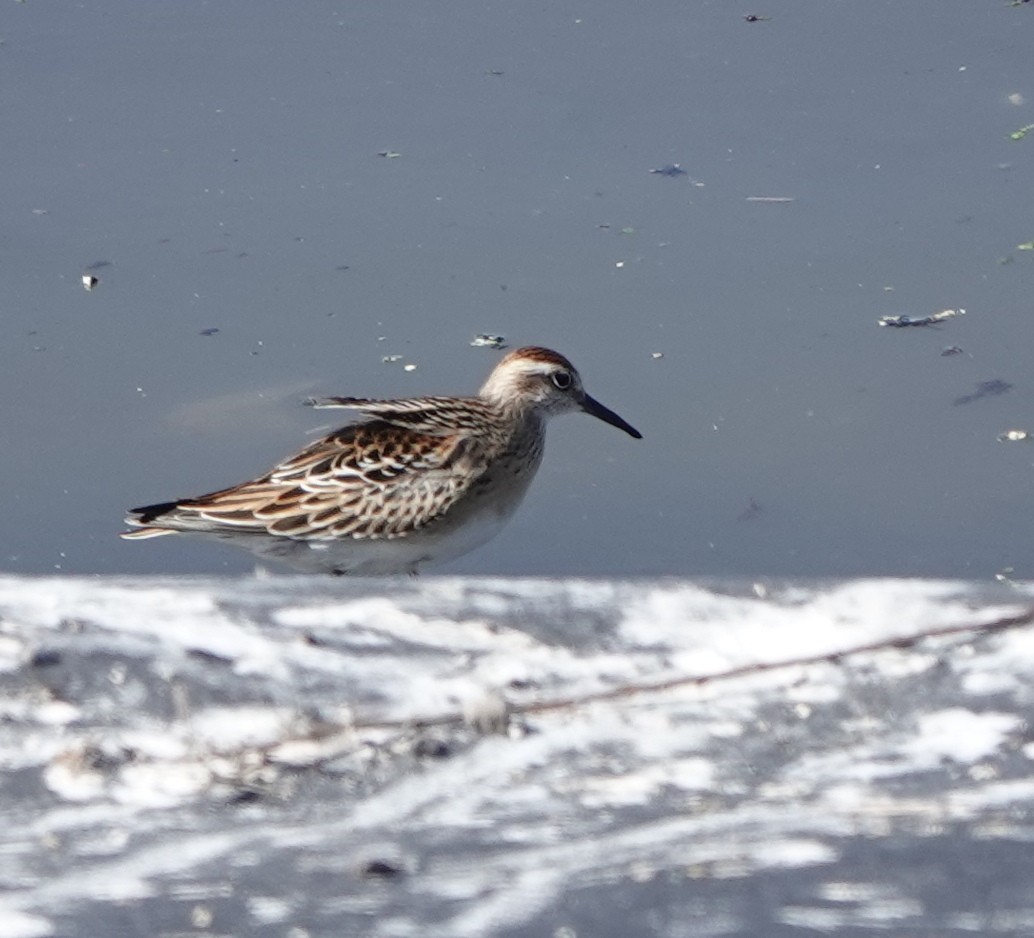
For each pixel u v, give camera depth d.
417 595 8.66
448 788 6.74
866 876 5.57
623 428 14.94
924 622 8.03
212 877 5.89
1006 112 19.20
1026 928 5.13
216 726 7.28
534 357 14.48
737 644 7.98
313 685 7.62
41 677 7.64
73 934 5.46
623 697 7.45
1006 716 6.98
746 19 21.23
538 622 8.30
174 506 13.68
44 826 6.50
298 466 13.82
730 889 5.52
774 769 6.73
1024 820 5.97
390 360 16.34
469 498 13.91
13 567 14.34
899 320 16.44
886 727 7.01
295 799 6.70
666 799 6.50
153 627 8.14
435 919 5.45
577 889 5.61
